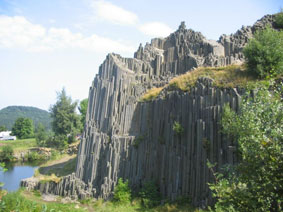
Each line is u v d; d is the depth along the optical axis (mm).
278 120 9039
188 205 23109
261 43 25672
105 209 27609
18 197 19188
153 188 27406
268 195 8633
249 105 10898
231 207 9594
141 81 42375
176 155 26906
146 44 51094
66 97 72750
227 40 39844
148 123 33375
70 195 33875
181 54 42938
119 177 32281
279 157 8281
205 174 22812
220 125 22516
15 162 66312
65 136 70000
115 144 34000
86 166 36875
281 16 37188
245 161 9633
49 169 48344
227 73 27500
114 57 44406
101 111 40219
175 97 29594
